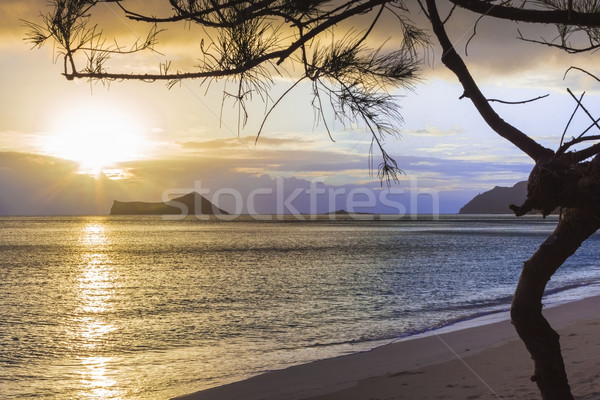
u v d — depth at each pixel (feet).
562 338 32.83
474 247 176.14
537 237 245.45
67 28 8.59
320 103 9.14
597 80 6.67
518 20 7.73
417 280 88.79
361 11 8.33
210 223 629.10
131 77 8.86
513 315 8.68
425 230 350.64
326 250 165.48
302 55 8.90
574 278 85.51
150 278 96.78
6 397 29.37
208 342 44.70
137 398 28.66
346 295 72.49
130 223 642.63
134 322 55.31
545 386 8.74
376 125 9.08
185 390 29.73
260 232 336.70
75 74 8.77
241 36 8.68
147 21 8.64
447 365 29.22
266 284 85.76
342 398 24.86
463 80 8.07
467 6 7.84
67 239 256.11
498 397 21.94
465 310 58.13
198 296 73.97
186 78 8.91
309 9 8.48
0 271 111.45
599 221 7.79
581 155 7.21
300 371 31.42
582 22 7.48
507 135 7.88
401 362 31.45
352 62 8.87
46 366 37.14
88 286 86.69
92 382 32.48
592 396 19.93
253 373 33.06
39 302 70.44
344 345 41.14
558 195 7.16
